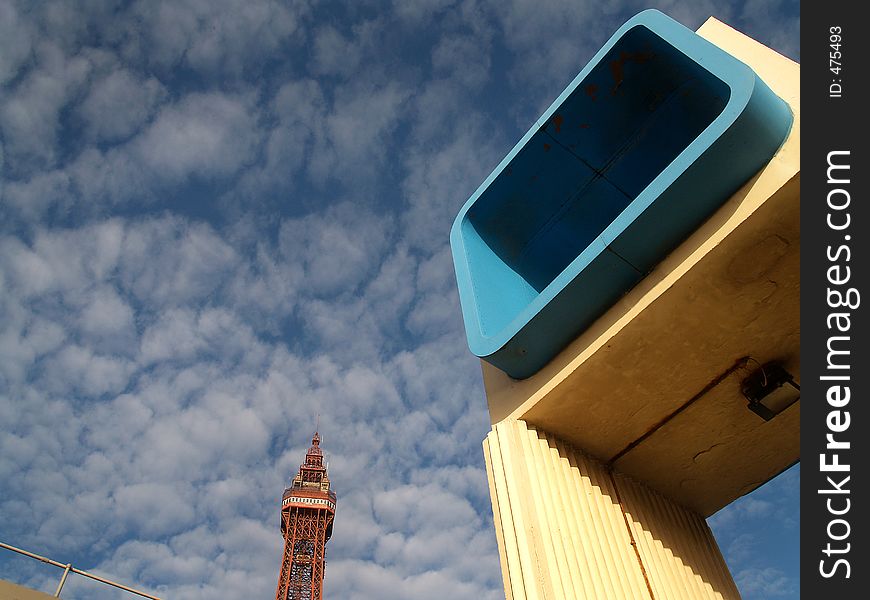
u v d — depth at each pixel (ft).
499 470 32.78
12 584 34.73
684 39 30.76
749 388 32.55
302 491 496.23
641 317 29.66
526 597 27.89
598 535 31.78
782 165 26.37
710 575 36.01
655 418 34.71
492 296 37.11
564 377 32.09
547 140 37.86
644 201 28.81
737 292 28.91
